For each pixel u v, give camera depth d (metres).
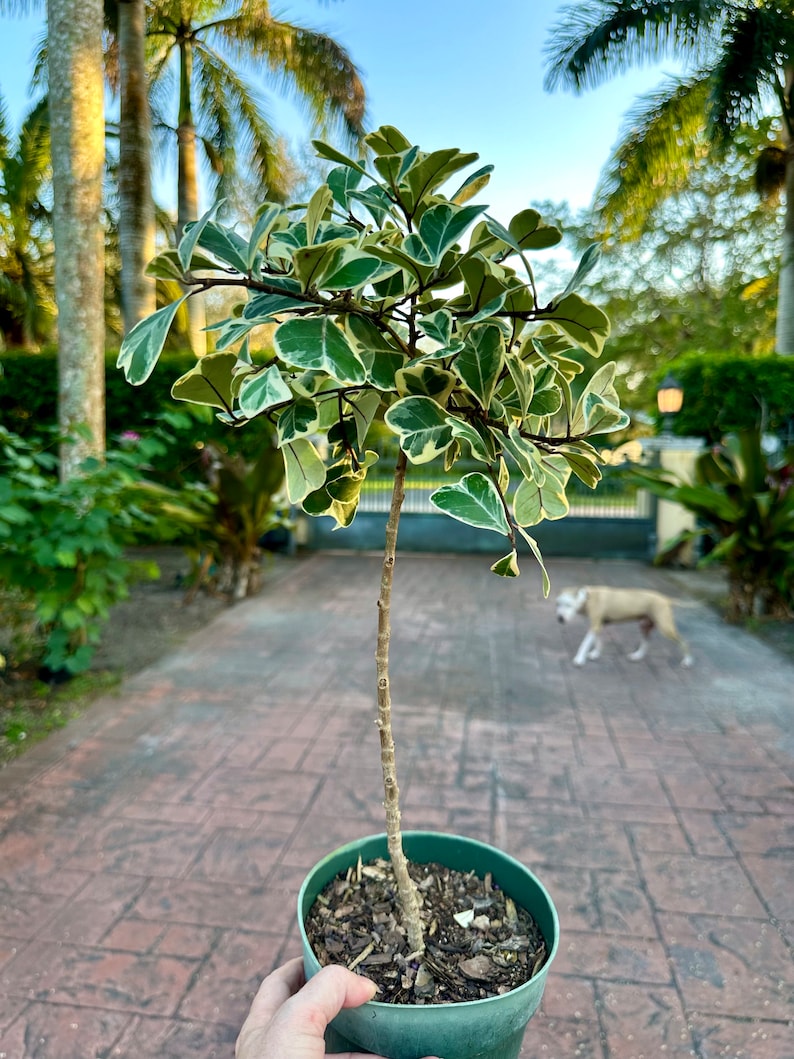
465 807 3.01
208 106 10.62
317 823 2.87
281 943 2.20
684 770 3.37
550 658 5.14
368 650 5.28
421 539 9.89
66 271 4.30
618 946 2.19
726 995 2.00
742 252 16.72
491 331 1.06
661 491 5.95
